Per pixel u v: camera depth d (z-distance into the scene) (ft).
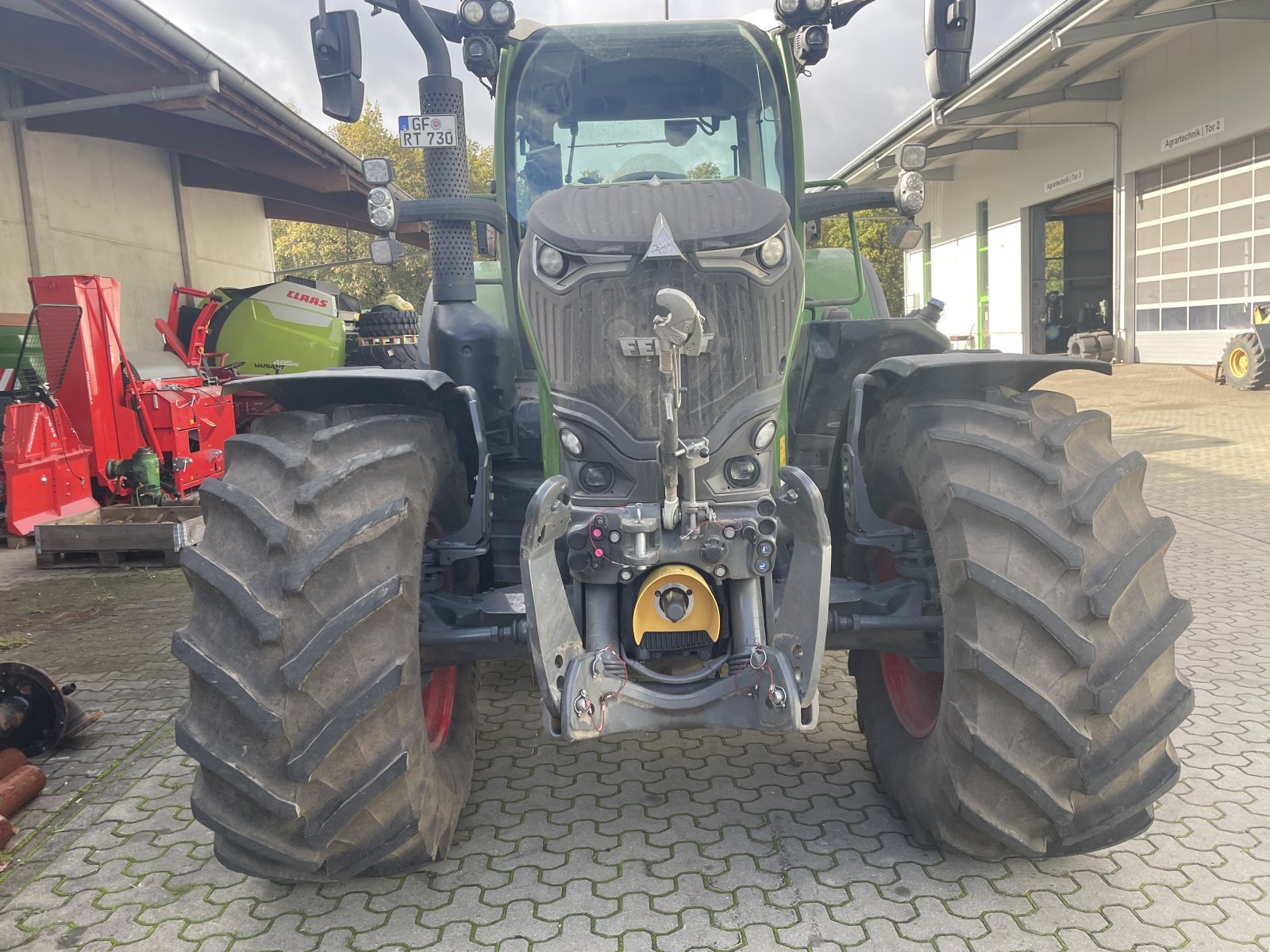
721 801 9.75
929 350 11.47
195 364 30.35
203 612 7.36
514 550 11.07
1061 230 99.55
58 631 16.60
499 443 11.42
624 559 8.05
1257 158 58.65
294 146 41.11
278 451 7.88
